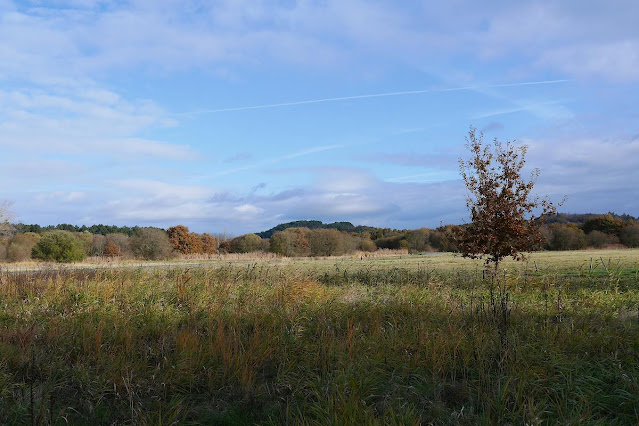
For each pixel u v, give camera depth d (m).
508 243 13.17
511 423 4.71
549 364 6.19
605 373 5.98
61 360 6.50
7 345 6.99
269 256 53.91
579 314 9.08
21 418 5.02
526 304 10.41
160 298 10.39
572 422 4.53
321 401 5.14
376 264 29.09
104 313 9.05
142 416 4.95
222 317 8.65
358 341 7.19
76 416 5.17
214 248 68.38
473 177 13.48
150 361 6.77
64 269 14.48
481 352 6.54
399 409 4.90
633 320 8.70
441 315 9.06
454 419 4.82
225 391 5.83
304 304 9.86
